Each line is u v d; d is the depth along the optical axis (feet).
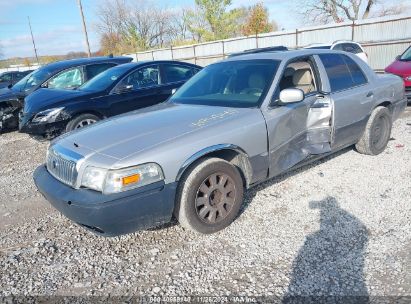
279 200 13.12
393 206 12.03
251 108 12.02
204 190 10.78
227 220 11.35
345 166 15.97
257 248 10.27
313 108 13.56
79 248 11.03
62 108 21.67
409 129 21.49
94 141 10.68
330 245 10.11
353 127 15.44
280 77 12.80
